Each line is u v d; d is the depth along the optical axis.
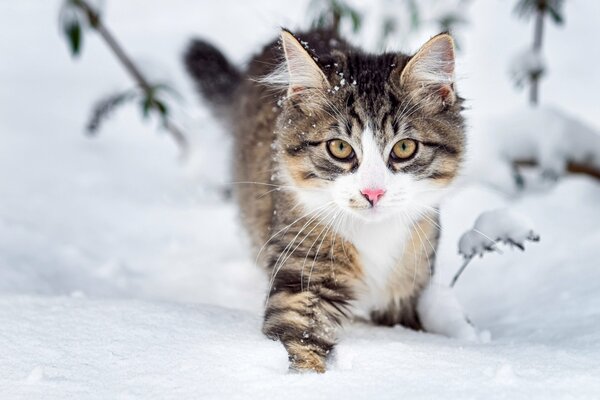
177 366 0.68
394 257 0.80
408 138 0.77
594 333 0.74
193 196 1.16
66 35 1.10
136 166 1.28
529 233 0.79
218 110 1.10
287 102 0.79
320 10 1.15
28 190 1.15
